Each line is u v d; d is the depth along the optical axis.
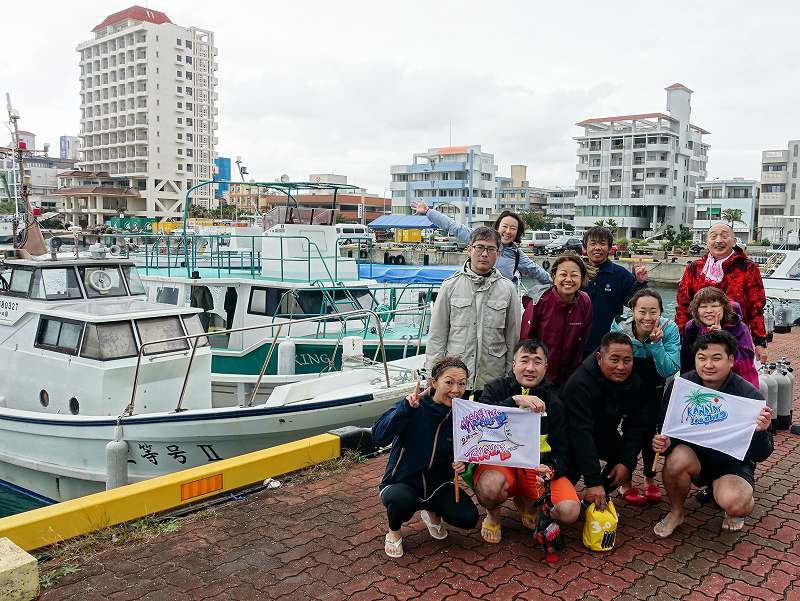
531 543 4.68
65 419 7.29
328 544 4.66
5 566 3.83
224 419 6.99
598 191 75.12
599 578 4.18
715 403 4.55
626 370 4.61
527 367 4.38
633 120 73.38
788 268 26.00
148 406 7.61
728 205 71.44
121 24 81.62
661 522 4.82
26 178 11.08
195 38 83.31
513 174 109.19
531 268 6.69
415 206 6.94
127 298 9.04
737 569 4.30
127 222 52.50
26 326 8.12
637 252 54.75
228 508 5.31
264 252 12.16
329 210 12.80
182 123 82.38
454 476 4.51
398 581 4.14
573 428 4.64
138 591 4.03
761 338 6.29
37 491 7.88
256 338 10.98
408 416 4.27
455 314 5.10
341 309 11.41
